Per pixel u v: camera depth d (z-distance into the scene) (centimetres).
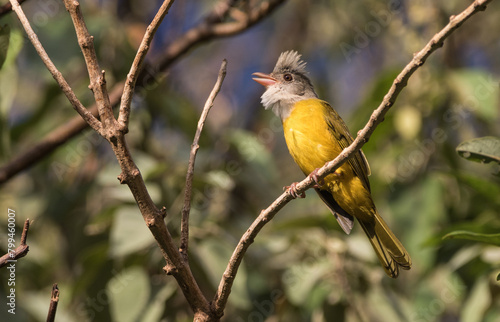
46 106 1141
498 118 1199
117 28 1137
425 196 1057
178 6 1445
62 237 1152
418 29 1227
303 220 1030
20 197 1154
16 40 846
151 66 1124
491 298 935
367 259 1005
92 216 1149
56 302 505
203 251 955
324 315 992
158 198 995
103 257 973
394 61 1484
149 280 967
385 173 1103
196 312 567
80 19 521
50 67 521
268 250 1057
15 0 538
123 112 520
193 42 1126
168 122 1232
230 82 1689
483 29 1617
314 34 1614
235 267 570
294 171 1540
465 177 817
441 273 1016
